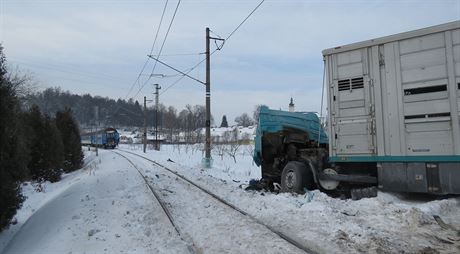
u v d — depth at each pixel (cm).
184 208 1143
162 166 2758
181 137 10812
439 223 836
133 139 12775
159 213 1034
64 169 3328
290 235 801
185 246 752
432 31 987
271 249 710
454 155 949
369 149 1099
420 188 996
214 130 12244
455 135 949
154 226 913
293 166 1345
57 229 957
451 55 959
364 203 1010
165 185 1659
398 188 1034
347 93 1148
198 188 1517
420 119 1004
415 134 1012
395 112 1048
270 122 1576
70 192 1602
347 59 1153
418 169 1004
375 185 1127
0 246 948
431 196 1041
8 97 991
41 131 2517
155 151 6278
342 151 1155
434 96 983
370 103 1100
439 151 972
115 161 3712
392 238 752
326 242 742
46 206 1384
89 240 820
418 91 1010
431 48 991
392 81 1055
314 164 1305
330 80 1186
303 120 1556
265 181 1552
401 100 1038
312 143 1511
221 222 934
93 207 1180
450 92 959
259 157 1589
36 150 2464
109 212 1092
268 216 979
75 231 907
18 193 1070
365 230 795
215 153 4572
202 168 2667
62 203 1352
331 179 1210
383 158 1066
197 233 854
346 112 1149
